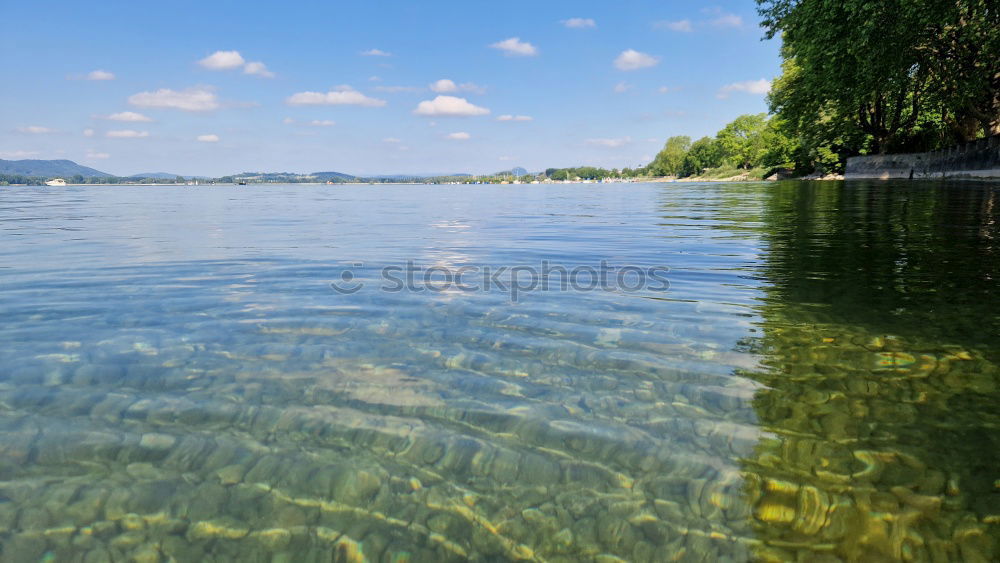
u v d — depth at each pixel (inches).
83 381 113.1
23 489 77.0
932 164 1198.3
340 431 93.5
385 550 66.9
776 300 179.6
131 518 71.9
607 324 154.1
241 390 109.2
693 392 108.0
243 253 301.3
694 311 167.3
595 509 74.3
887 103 1334.9
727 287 201.5
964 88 893.2
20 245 331.3
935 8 713.6
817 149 1873.8
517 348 134.2
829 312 163.3
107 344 136.8
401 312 168.2
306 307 174.6
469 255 294.0
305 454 86.7
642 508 74.4
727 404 102.7
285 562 64.9
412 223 525.7
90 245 332.8
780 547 67.2
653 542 68.2
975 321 150.8
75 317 162.2
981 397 103.8
